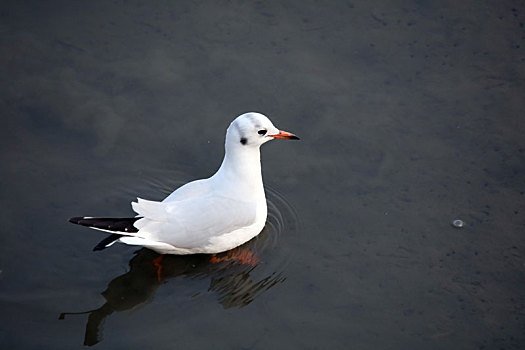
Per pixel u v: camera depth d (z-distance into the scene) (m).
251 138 11.78
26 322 10.98
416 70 15.63
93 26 16.23
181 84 15.22
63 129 14.33
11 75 15.02
